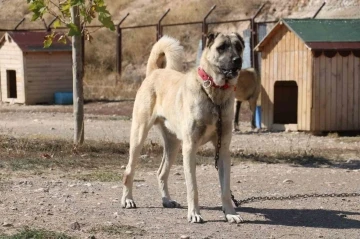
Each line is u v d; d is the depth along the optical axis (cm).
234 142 1562
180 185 1070
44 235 748
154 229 790
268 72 1758
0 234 758
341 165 1269
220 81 808
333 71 1672
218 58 806
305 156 1350
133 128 916
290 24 1702
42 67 2448
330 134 1662
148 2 3653
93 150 1370
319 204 932
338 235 776
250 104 1783
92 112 2209
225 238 756
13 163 1223
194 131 823
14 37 2453
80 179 1107
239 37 826
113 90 2633
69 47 2484
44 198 956
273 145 1512
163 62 974
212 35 819
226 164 836
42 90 2453
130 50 3281
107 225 803
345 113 1683
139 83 2864
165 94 881
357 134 1691
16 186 1041
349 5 2825
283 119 1842
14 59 2458
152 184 1075
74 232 772
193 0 3472
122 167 1223
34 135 1596
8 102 2502
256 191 1027
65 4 1320
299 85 1689
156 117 902
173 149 919
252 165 1265
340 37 1694
